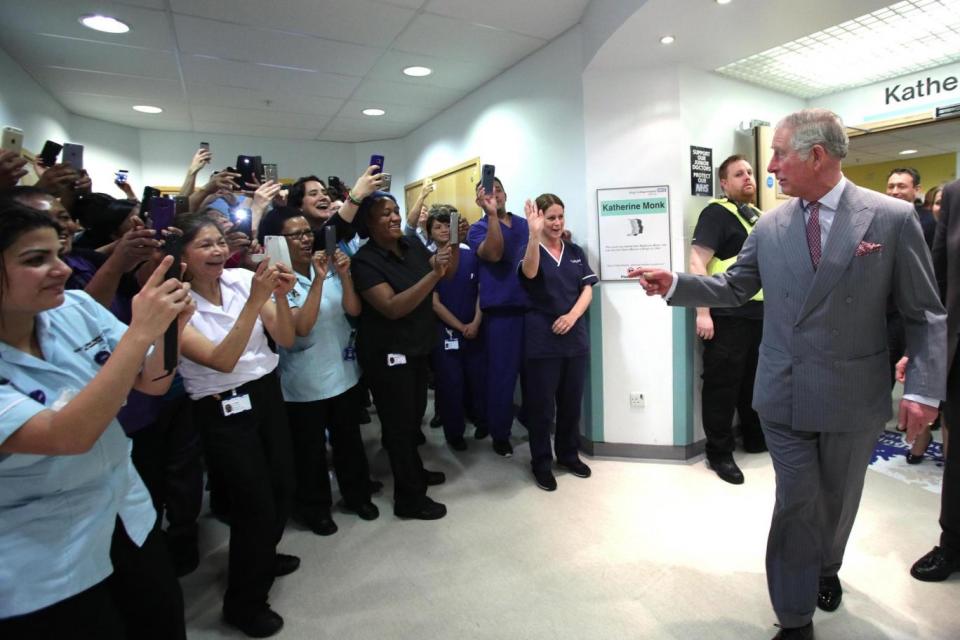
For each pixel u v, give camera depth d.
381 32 2.93
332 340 2.23
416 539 2.20
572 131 3.02
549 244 2.65
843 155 1.32
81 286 1.69
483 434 3.41
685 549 2.04
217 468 1.62
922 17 2.47
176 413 2.04
